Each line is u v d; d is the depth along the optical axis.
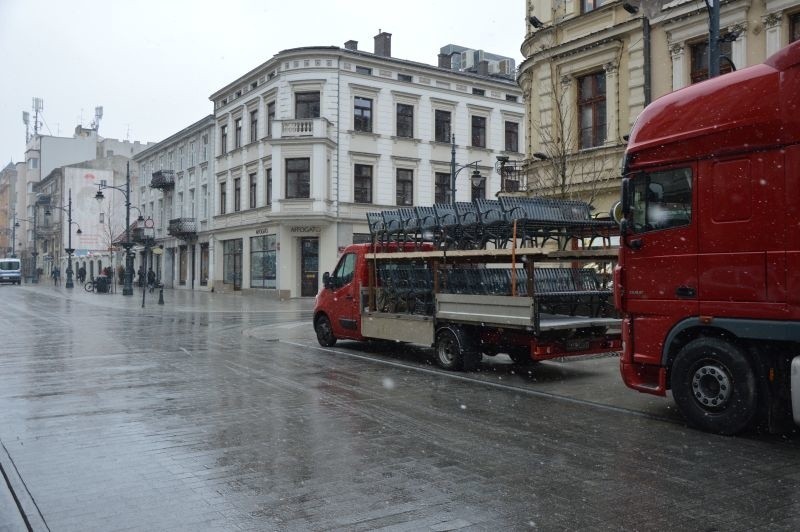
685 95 6.84
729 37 11.11
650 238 7.01
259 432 6.45
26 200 99.94
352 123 34.91
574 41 17.39
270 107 36.34
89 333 16.56
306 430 6.54
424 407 7.70
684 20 14.81
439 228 10.48
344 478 5.04
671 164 6.82
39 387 8.91
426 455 5.67
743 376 6.20
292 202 33.31
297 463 5.42
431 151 37.41
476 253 9.52
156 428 6.60
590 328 9.73
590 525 4.12
